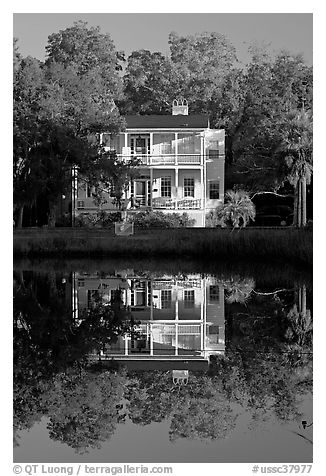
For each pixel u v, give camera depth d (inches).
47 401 537.0
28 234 1628.9
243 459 428.5
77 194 1904.5
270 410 511.8
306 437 459.5
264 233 1512.1
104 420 491.5
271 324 828.6
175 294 1074.7
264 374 603.5
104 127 1787.6
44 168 1660.9
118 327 828.0
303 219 1721.2
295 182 1721.2
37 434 474.9
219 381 585.0
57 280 1216.2
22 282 1180.5
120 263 1501.0
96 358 673.6
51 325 829.2
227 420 490.9
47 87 1723.7
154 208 1898.4
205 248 1563.7
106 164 1712.6
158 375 611.5
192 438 462.3
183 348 718.5
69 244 1599.4
